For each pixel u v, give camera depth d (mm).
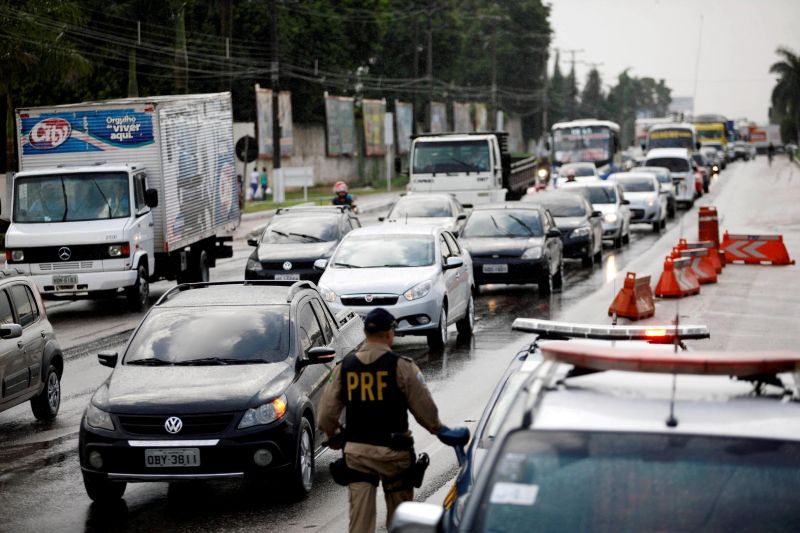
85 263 37938
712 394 7504
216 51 111062
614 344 12672
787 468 7055
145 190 40125
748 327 31938
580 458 7348
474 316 35344
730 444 7164
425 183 62469
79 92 94562
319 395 17609
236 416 15820
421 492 16531
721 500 7070
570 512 7191
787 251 51344
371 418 11648
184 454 15703
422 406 11578
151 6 98750
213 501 16594
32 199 38750
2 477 18344
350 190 133250
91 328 35562
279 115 109312
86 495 17109
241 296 18609
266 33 122562
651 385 7668
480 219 43062
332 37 135125
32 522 15672
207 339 17484
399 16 156125
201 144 45188
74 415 23297
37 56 68312
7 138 71750
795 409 7293
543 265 40531
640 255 56156
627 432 7305
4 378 20672
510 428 7570
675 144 124625
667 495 7137
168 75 103688
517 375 12773
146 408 15836
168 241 41125
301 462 16375
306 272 39562
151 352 17375
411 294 29016
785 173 151625
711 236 49094
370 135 138875
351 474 11711
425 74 166000
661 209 71812
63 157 40625
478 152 62094
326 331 19250
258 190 107625
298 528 14969
